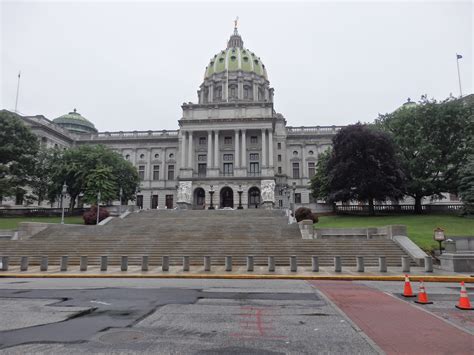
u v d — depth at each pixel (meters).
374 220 39.34
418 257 21.84
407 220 38.16
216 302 11.09
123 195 59.44
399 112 50.62
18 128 51.09
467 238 22.39
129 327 8.12
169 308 10.16
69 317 9.07
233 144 73.50
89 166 50.91
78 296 12.19
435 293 12.96
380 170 43.31
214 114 73.50
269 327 8.16
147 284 15.40
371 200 44.88
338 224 37.31
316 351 6.54
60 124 92.69
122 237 29.27
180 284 15.41
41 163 54.69
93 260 23.67
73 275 18.03
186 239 28.80
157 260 23.38
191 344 6.91
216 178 68.81
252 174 70.38
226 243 26.02
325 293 12.89
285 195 75.88
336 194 44.50
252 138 73.56
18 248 26.17
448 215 43.00
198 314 9.42
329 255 23.45
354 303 10.98
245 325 8.34
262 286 14.77
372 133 43.12
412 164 45.34
